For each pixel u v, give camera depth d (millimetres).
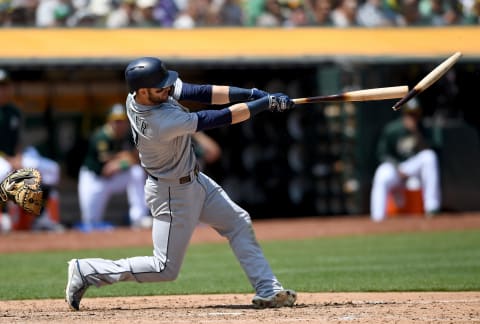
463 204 66750
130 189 60031
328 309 23719
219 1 64750
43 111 71000
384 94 23578
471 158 66750
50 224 57594
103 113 72312
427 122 67000
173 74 22422
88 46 60062
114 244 49656
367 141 65000
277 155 70188
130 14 63562
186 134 22656
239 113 22656
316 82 67750
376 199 63062
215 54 60500
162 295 29266
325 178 67875
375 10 66812
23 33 61062
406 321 20953
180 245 23672
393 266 37531
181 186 23250
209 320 21469
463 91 66938
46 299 28672
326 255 43125
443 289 29297
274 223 62031
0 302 27766
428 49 63656
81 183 59312
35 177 25062
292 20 65562
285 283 32031
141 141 22891
